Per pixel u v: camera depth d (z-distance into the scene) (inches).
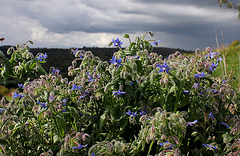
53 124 99.8
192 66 105.9
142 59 112.6
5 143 89.5
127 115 98.4
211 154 94.3
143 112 97.7
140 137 86.0
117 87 97.0
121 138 99.0
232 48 578.9
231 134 94.0
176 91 92.8
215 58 109.7
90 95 106.0
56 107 93.6
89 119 101.3
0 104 103.3
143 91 98.0
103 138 106.3
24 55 125.0
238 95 111.7
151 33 114.5
